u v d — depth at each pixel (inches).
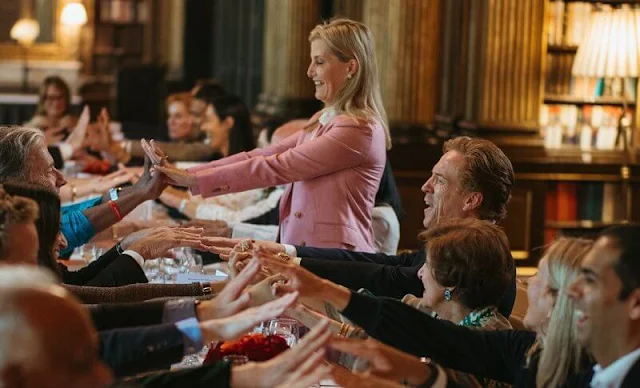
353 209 202.8
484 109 364.2
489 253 140.6
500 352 129.8
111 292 151.2
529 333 129.8
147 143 202.2
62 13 714.8
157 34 766.5
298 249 179.0
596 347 110.6
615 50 347.9
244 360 132.6
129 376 115.4
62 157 349.4
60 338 75.2
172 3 747.4
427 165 372.2
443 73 391.2
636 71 347.9
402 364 120.4
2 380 74.4
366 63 202.2
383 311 127.1
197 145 347.6
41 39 736.3
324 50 201.0
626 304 108.2
